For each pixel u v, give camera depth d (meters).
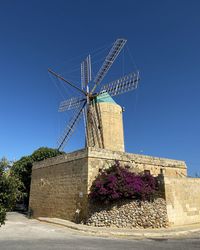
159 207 21.83
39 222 24.11
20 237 16.06
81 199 22.77
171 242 15.70
